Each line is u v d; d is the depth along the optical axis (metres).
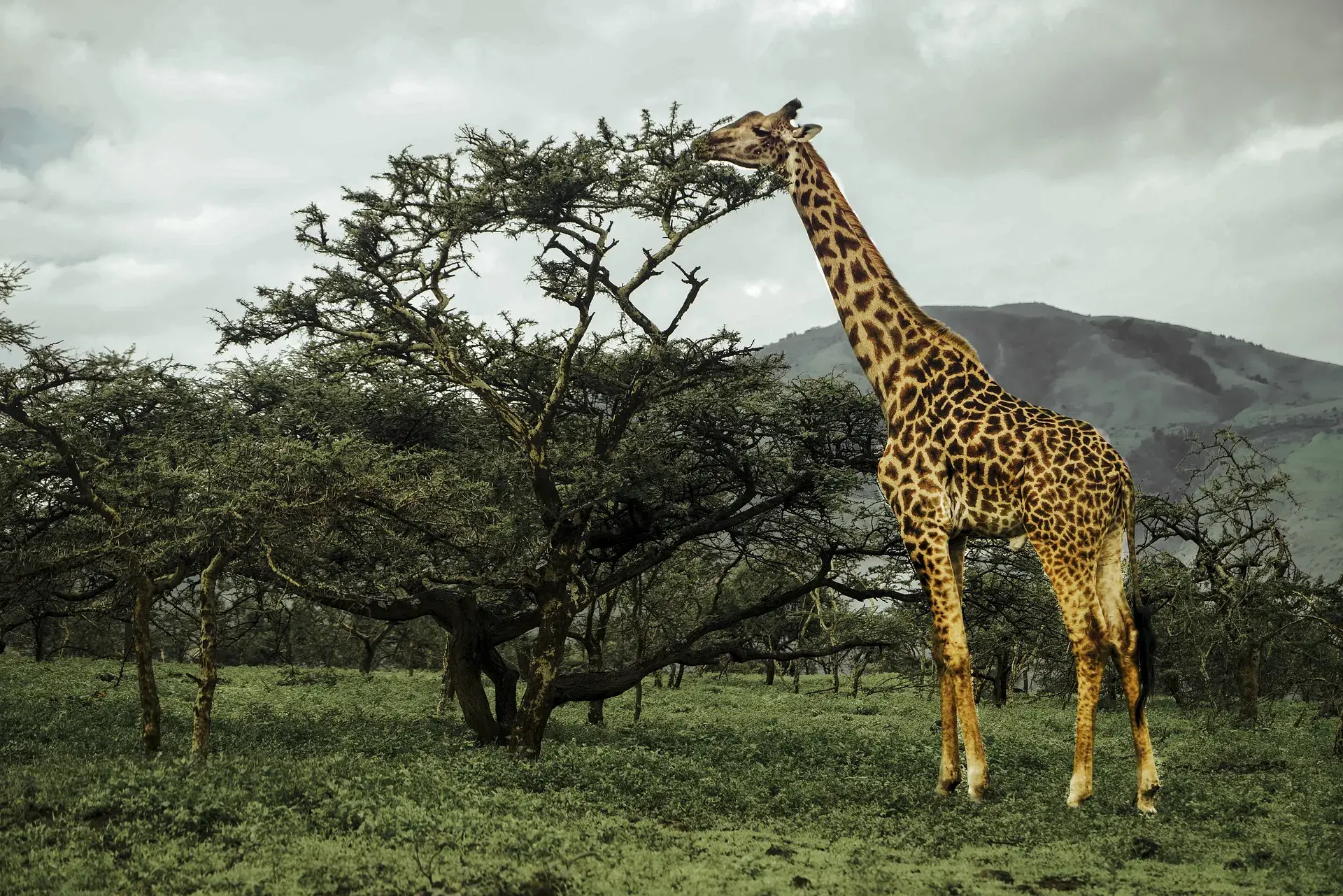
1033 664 30.22
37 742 14.88
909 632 21.38
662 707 28.62
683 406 15.83
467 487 14.84
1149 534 21.52
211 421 17.88
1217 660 25.16
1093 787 12.27
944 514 12.32
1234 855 9.23
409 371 16.62
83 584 18.31
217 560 12.72
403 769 11.75
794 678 36.88
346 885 7.77
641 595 23.78
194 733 12.66
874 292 13.32
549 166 14.60
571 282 15.58
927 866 8.80
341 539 15.45
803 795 11.71
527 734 15.34
